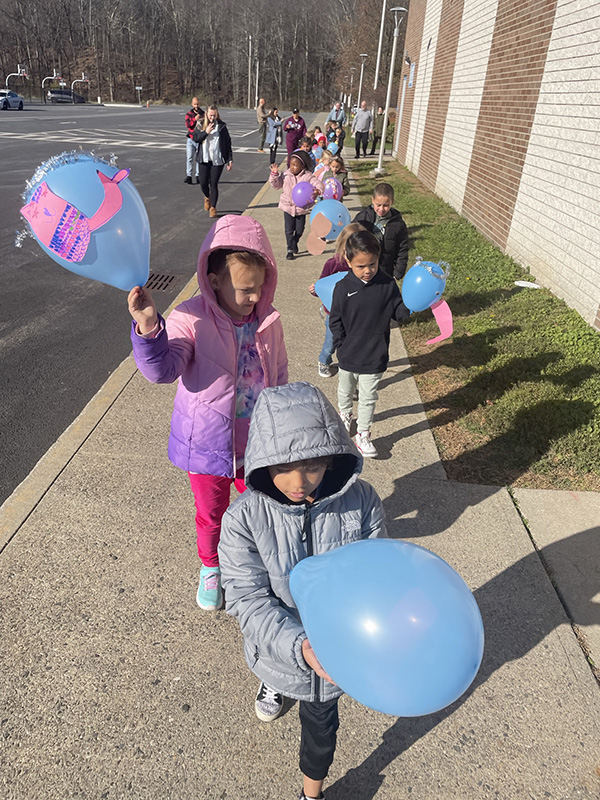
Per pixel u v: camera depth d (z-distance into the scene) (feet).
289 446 4.83
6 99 143.54
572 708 7.34
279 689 5.52
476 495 11.29
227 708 7.13
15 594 8.56
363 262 10.79
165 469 11.64
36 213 5.63
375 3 152.05
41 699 7.11
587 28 22.34
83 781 6.29
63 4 309.42
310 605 4.40
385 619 3.91
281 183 28.60
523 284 24.79
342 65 199.62
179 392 7.55
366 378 11.82
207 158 35.14
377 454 12.51
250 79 315.17
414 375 16.57
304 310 21.13
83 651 7.75
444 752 6.79
